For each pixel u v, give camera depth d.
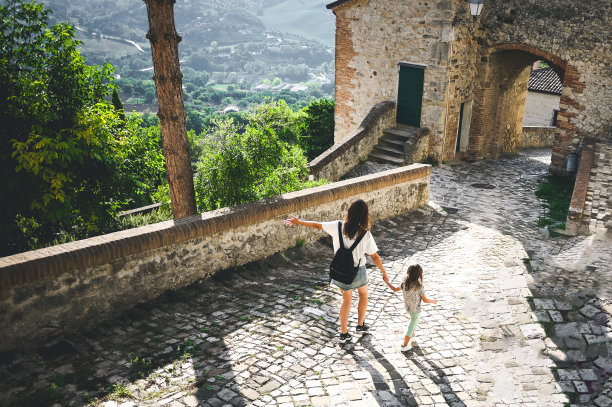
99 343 4.95
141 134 9.18
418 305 5.06
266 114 9.63
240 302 6.05
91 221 8.30
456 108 16.53
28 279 4.72
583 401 4.23
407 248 8.70
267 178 8.18
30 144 7.12
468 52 16.19
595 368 4.69
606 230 9.09
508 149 19.91
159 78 6.64
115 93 18.89
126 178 8.52
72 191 7.86
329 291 6.53
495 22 15.92
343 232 4.97
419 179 10.89
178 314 5.63
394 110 17.25
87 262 5.14
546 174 15.64
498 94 17.45
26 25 7.67
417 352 5.05
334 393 4.26
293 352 4.91
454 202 12.37
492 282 6.94
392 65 16.98
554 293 6.36
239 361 4.68
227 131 7.87
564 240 9.15
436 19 15.27
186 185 7.16
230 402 4.05
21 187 7.11
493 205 12.20
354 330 5.49
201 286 6.34
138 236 5.62
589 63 13.96
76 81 7.91
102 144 8.04
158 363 4.60
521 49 15.48
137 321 5.43
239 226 6.80
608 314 5.67
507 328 5.55
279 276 7.00
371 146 16.80
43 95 7.43
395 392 4.33
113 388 4.17
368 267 7.65
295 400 4.12
